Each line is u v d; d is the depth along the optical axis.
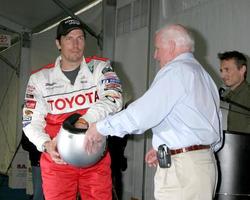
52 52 6.93
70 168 2.23
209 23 3.75
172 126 2.11
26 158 7.41
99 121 2.08
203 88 2.14
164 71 2.10
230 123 2.93
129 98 4.97
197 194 2.06
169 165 2.10
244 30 3.34
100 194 2.27
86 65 2.34
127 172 4.95
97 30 5.62
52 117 2.32
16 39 8.34
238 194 2.32
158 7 4.54
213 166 2.13
